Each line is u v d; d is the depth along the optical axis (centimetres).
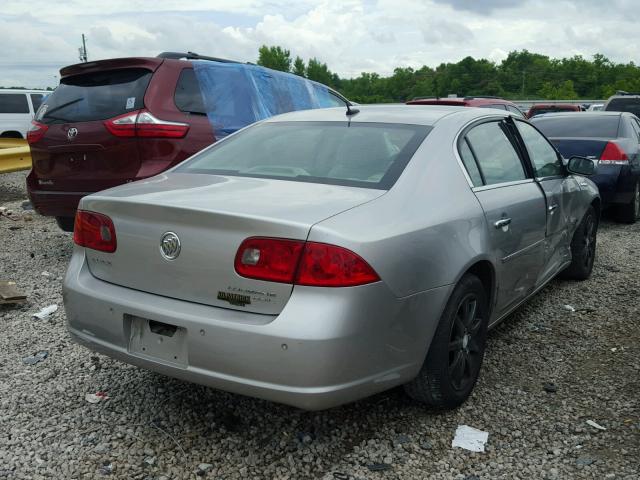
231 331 251
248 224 251
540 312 483
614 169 807
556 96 15425
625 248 714
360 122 357
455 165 333
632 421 314
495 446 293
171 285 273
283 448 292
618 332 440
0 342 414
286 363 243
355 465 279
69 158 572
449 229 300
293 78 769
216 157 362
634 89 14900
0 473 270
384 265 258
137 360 281
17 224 835
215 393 344
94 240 299
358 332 249
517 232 373
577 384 358
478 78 17388
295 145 347
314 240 246
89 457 283
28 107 1853
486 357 397
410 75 18525
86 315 295
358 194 285
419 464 279
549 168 474
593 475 270
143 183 323
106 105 560
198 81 590
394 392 343
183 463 280
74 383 355
